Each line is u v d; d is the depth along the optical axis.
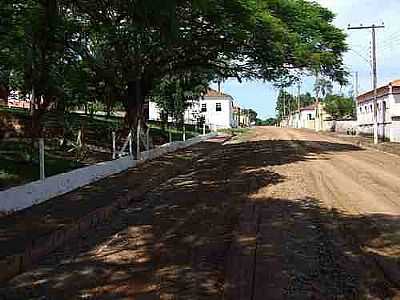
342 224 10.94
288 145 36.53
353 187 16.22
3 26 13.48
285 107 139.12
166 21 10.48
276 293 6.84
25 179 13.62
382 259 8.45
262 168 21.19
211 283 7.27
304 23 26.42
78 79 20.02
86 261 8.44
